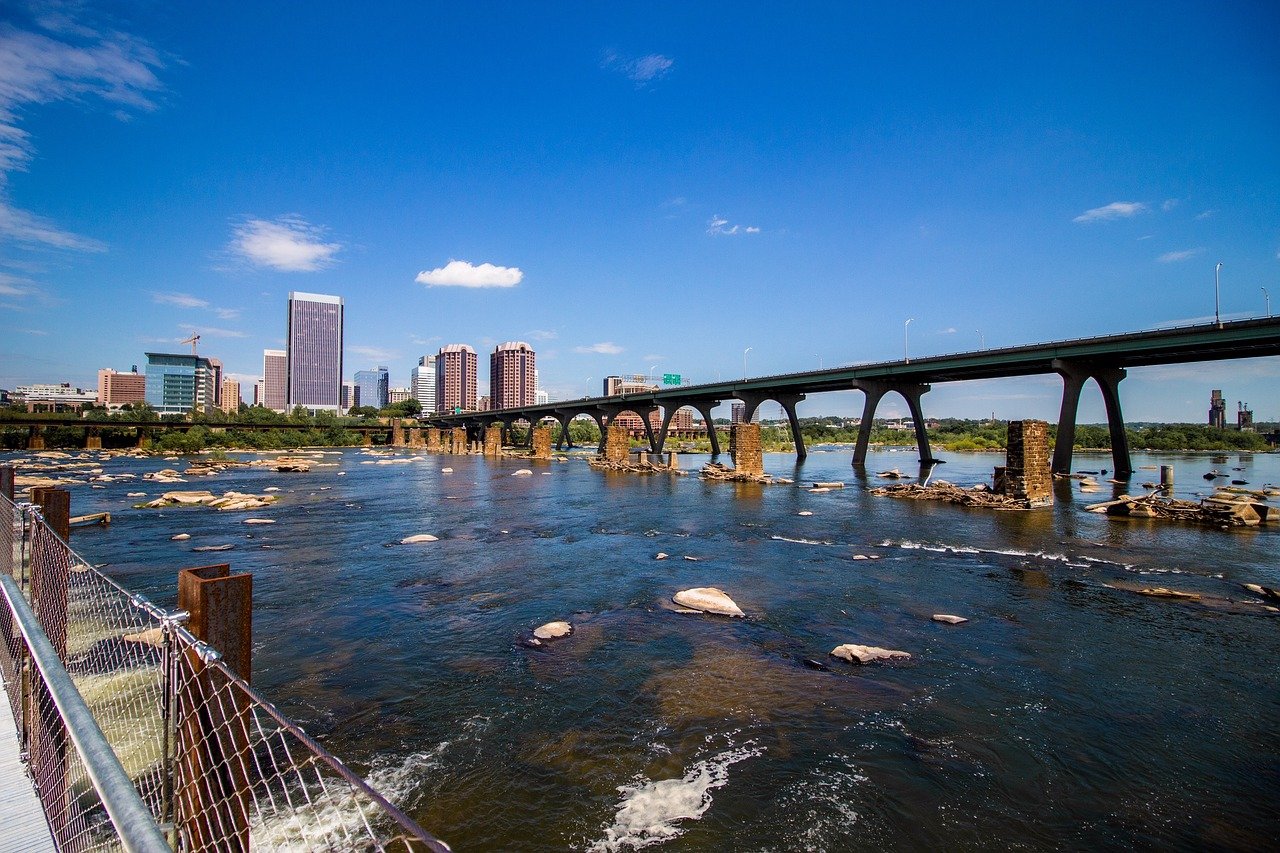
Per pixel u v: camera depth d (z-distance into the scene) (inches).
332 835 370.9
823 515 1649.9
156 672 513.0
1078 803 410.6
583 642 693.3
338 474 3147.1
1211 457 4357.8
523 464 4133.9
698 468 3673.7
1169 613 780.0
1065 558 1084.5
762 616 779.4
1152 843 373.4
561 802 410.0
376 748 473.7
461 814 397.7
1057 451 2571.4
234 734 216.4
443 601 852.6
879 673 605.0
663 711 531.5
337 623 757.9
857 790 422.9
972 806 406.9
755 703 545.6
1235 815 397.7
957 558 1099.9
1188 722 510.3
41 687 221.3
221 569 242.7
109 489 2193.7
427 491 2346.2
